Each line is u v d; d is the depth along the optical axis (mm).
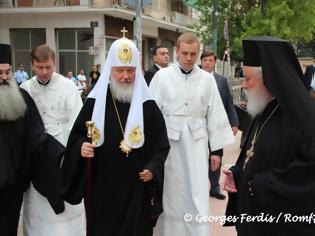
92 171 3656
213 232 5152
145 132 3662
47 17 23281
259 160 2738
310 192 2510
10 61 3895
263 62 2670
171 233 4379
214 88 4410
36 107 4121
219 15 20891
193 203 4266
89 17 22625
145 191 3639
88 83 23031
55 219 4254
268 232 2760
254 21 19922
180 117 4297
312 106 2604
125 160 3568
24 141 3947
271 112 2801
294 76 2637
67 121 4402
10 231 3971
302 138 2547
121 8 22266
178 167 4301
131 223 3543
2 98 3771
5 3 23359
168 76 4355
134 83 3662
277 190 2568
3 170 3676
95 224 3627
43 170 4051
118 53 3572
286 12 19719
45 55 4227
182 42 4270
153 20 25297
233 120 6402
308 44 30984
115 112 3637
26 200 4328
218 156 4414
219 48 21016
